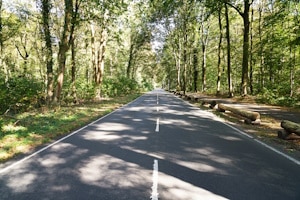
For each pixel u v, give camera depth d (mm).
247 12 27719
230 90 33219
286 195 4777
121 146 8430
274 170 6152
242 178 5602
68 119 14055
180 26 47812
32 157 7207
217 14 39594
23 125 12039
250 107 21156
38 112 16625
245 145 8695
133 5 33031
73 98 24266
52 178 5574
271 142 9250
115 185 5168
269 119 14797
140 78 88000
